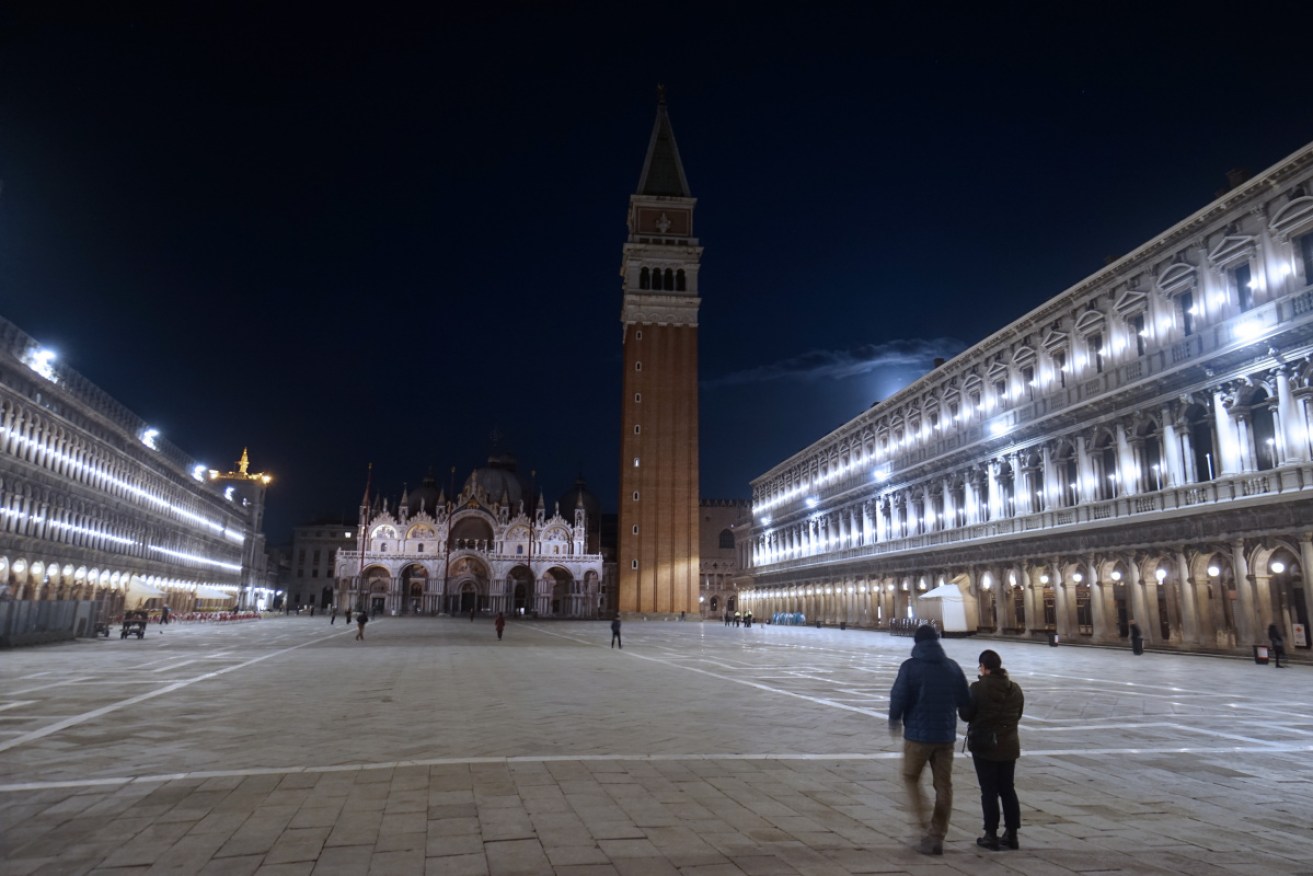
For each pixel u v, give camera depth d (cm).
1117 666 3641
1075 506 5369
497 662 3834
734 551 16600
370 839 998
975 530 6538
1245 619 4034
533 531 17238
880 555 8225
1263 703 2314
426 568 16875
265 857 928
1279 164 4028
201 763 1434
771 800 1205
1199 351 4538
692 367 13638
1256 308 4178
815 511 10531
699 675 3206
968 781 1352
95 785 1271
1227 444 4294
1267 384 4109
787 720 1980
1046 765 1472
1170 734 1792
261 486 17488
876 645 5641
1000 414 6369
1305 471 3809
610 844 984
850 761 1491
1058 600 5466
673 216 14362
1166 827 1084
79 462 7281
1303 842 1022
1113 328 5247
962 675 1009
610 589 18712
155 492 9662
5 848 959
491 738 1700
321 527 19962
